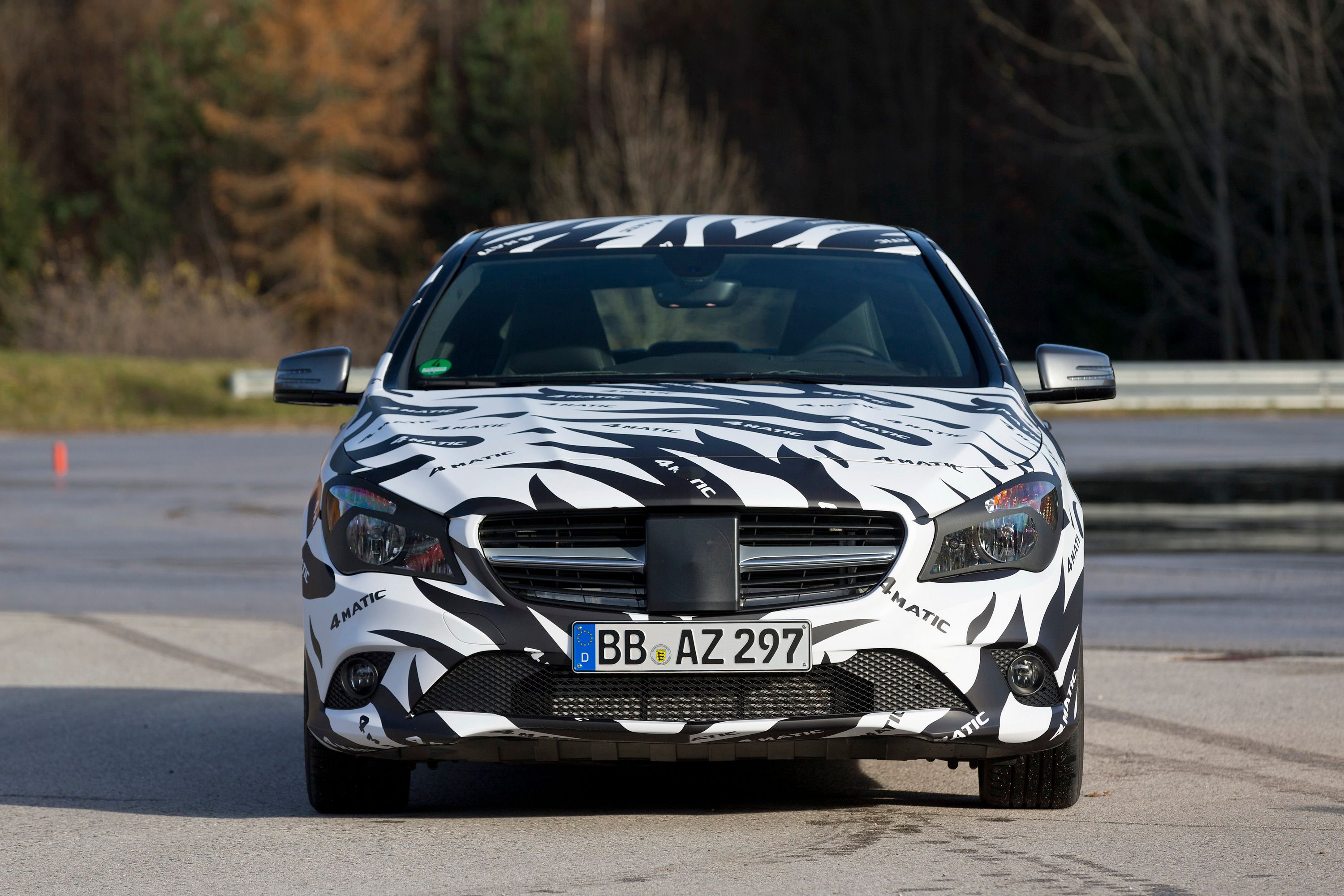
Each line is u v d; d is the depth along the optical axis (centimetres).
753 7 13312
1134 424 5225
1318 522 2898
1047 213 10812
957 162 12044
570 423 1034
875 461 984
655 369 1170
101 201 13288
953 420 1060
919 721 953
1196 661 1664
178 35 12938
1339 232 8338
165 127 12694
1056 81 11025
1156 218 8838
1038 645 975
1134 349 9312
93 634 1883
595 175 9081
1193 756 1239
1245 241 8619
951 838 987
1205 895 860
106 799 1129
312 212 11950
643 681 948
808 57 13175
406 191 12131
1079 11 9412
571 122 13025
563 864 928
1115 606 2044
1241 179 8481
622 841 985
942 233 11869
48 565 2512
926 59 12462
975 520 971
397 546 971
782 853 952
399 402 1124
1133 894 862
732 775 1209
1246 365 5703
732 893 864
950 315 1241
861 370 1171
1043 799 1057
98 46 14100
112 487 3700
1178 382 5681
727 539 941
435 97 13100
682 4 13612
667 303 1239
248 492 3575
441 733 955
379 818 1062
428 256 12256
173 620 1980
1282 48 7994
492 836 1002
